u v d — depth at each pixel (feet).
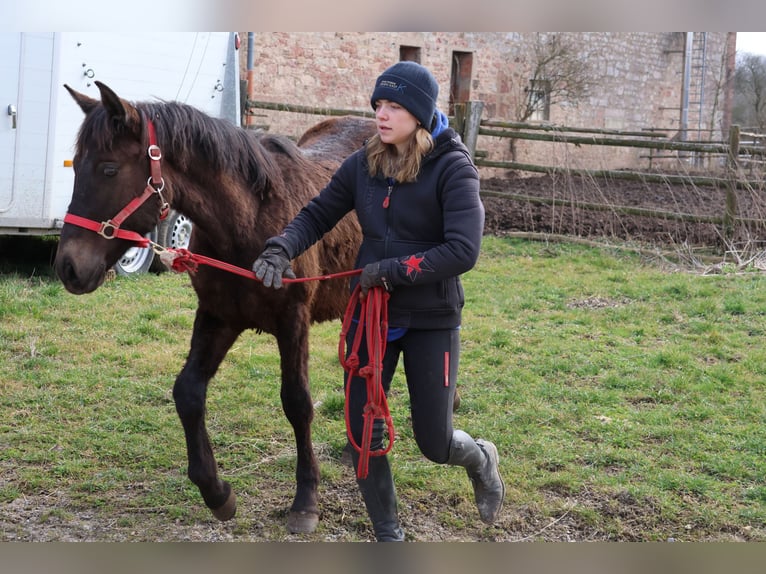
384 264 8.41
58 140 22.97
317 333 20.29
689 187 45.03
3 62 21.54
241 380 16.53
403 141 8.68
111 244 9.11
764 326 20.81
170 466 12.76
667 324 21.40
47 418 14.42
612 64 60.03
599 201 38.83
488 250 30.66
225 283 10.41
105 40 24.14
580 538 10.94
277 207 10.75
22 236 29.04
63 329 19.45
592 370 17.48
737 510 11.51
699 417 14.96
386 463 9.39
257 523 11.10
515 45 54.75
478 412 15.24
